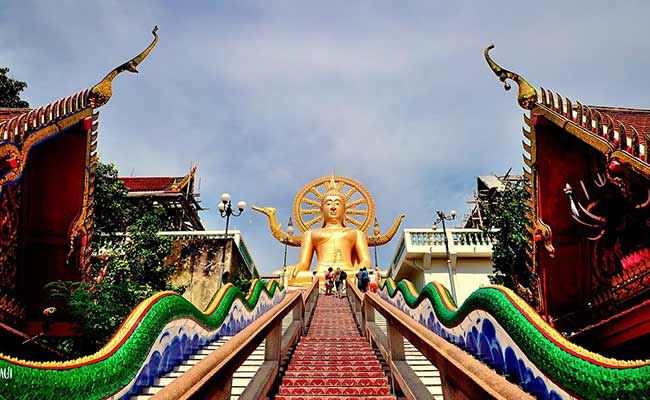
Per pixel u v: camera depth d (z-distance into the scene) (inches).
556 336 195.8
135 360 224.5
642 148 253.1
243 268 1050.7
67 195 352.8
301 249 1232.8
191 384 106.6
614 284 330.0
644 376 135.1
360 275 785.6
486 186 1150.3
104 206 668.1
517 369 219.9
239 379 293.3
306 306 511.8
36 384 154.2
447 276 989.2
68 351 365.7
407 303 490.3
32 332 345.7
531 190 370.9
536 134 354.3
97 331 352.5
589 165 348.5
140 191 1277.1
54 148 347.9
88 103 340.8
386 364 299.1
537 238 366.0
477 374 104.9
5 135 263.3
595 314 348.8
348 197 1337.4
